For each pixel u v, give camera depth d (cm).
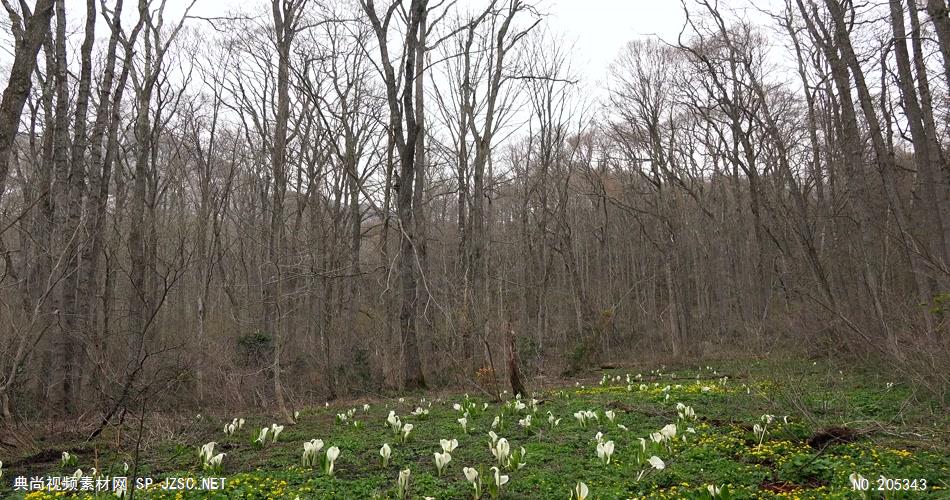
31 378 1309
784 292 2234
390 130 1855
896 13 1509
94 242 1597
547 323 2838
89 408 1223
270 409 1449
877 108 2000
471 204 2398
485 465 793
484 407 1223
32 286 1745
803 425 882
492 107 2295
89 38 1578
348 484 711
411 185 1802
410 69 1723
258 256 2531
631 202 3638
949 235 1268
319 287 1980
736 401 1152
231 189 2958
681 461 755
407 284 1905
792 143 2795
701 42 2408
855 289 1759
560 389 1703
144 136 1778
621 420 1043
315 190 2261
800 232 1984
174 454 925
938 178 1323
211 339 1666
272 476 753
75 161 1526
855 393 1147
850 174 1750
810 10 1989
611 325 2912
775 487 652
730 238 3572
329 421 1239
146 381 1227
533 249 3206
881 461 703
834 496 587
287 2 2050
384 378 1834
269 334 1948
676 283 3002
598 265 3847
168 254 2391
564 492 646
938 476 644
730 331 2889
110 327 1761
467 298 1862
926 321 1143
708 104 2861
